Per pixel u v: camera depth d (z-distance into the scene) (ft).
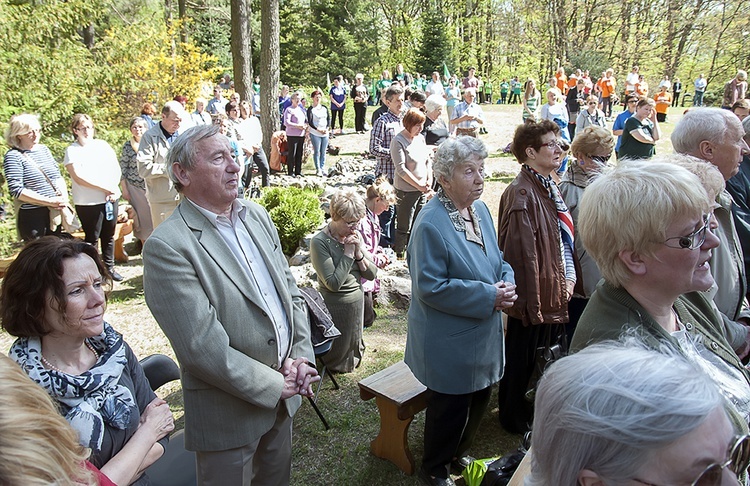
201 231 7.12
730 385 5.02
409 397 9.91
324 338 11.35
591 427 2.96
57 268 5.85
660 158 7.55
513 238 9.93
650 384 2.97
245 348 7.15
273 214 21.15
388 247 21.83
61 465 3.65
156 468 8.55
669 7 103.86
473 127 36.50
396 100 21.97
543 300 9.90
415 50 108.58
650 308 5.53
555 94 36.94
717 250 8.14
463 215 9.11
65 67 32.24
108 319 17.13
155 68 44.42
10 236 23.59
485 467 8.65
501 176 35.76
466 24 120.67
